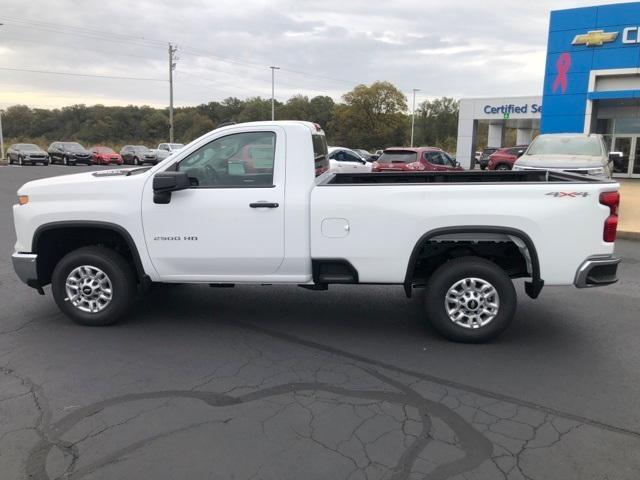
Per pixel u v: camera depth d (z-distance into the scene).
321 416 3.63
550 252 4.68
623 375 4.31
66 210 5.11
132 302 5.44
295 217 4.89
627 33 21.25
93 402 3.83
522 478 2.98
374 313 5.88
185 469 3.04
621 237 10.91
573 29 22.50
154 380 4.19
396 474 3.00
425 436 3.39
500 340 5.08
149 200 5.03
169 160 5.07
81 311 5.35
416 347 4.90
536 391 4.02
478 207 4.68
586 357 4.68
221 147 5.02
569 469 3.06
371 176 6.13
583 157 12.58
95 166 40.97
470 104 44.97
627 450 3.25
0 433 3.42
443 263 5.19
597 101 23.38
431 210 4.74
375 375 4.30
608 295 6.66
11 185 22.02
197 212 4.98
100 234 5.52
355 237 4.86
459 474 3.01
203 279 5.16
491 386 4.11
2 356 4.65
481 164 42.97
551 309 6.07
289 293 6.63
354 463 3.10
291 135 4.93
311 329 5.38
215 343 4.98
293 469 3.04
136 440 3.33
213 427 3.49
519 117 43.12
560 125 23.48
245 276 5.11
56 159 43.44
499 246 5.20
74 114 99.75
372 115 72.19
